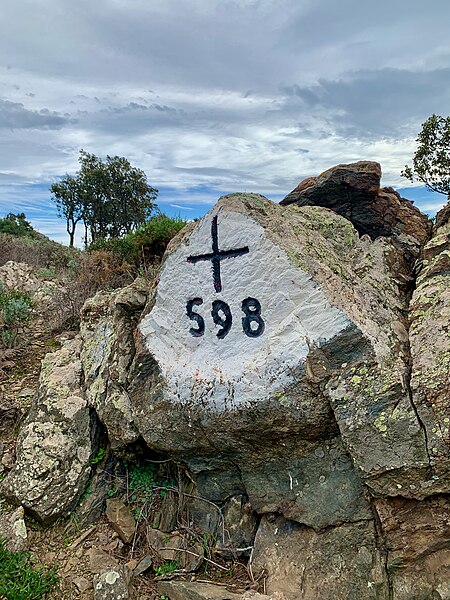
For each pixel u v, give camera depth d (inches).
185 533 140.7
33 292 336.5
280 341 124.9
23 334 251.1
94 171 1194.6
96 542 141.2
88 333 188.4
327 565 119.1
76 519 145.8
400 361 119.0
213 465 139.5
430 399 109.9
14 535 136.9
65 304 272.1
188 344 139.5
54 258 490.3
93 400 158.6
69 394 163.3
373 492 113.3
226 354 132.6
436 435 107.0
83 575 130.8
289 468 129.9
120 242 333.4
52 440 151.9
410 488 109.7
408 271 159.0
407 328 133.0
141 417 140.9
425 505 111.3
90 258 336.5
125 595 121.8
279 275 128.0
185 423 133.5
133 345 158.6
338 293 126.6
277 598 117.0
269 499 131.4
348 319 120.3
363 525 119.1
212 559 134.6
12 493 145.2
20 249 482.6
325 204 184.2
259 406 123.8
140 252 320.2
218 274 136.1
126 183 1223.5
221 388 129.0
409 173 430.6
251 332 130.4
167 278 144.3
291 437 125.6
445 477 107.0
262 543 130.8
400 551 111.5
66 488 145.7
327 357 120.4
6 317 252.4
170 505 146.6
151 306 149.3
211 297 136.8
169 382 137.5
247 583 125.2
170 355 141.3
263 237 131.0
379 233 176.2
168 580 128.0
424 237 173.2
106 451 157.8
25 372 212.8
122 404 150.3
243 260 133.2
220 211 137.0
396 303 140.9
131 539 141.2
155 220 334.6
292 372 121.3
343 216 181.0
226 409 127.8
